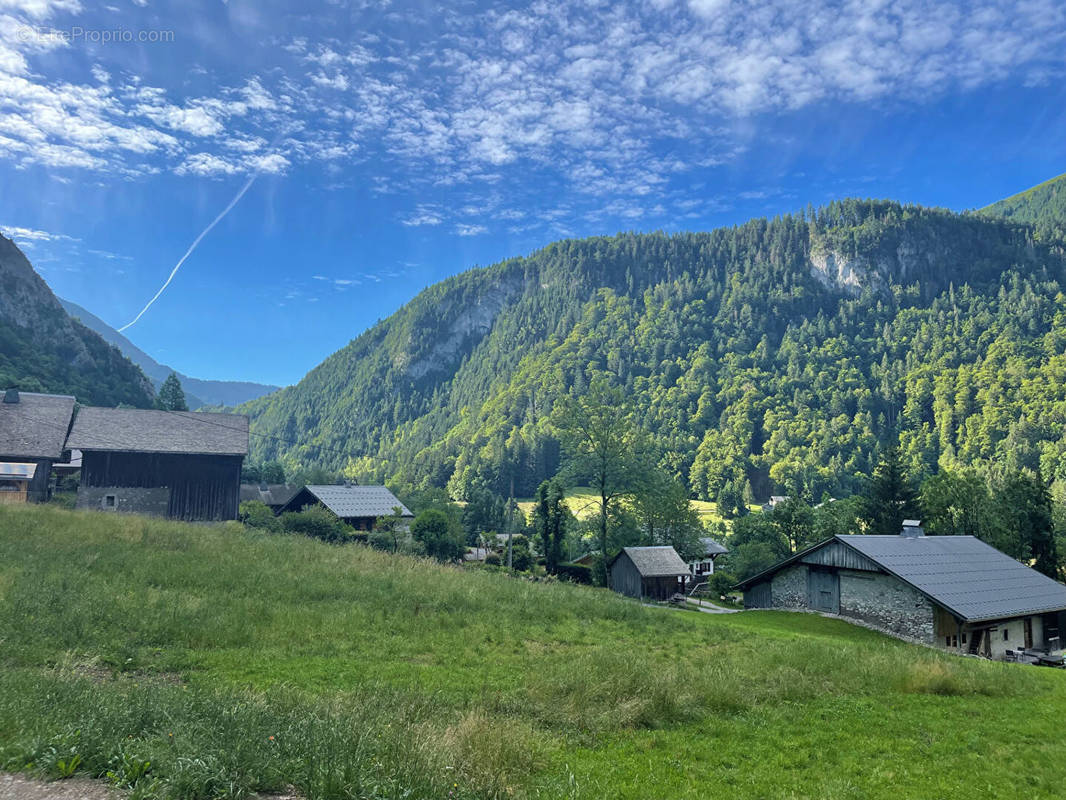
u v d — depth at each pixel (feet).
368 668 43.98
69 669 34.58
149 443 145.48
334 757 23.68
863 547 111.04
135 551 72.84
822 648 63.21
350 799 21.01
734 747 35.01
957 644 101.35
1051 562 179.42
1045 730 42.32
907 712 44.29
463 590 78.07
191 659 41.75
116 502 141.59
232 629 49.11
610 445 202.49
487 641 57.72
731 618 111.65
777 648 63.87
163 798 18.93
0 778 19.85
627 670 44.80
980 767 34.45
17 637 40.01
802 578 122.83
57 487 156.15
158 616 48.85
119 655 40.78
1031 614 103.30
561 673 44.60
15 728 23.11
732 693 43.50
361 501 221.87
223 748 22.88
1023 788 31.86
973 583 105.91
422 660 48.88
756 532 255.29
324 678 40.50
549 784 26.76
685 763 31.91
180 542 81.97
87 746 21.70
